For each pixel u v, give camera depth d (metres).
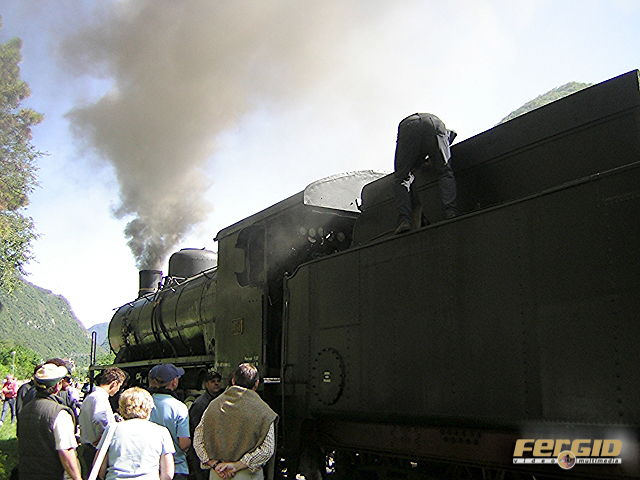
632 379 3.26
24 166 29.23
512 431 4.04
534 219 3.96
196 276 11.05
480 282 4.27
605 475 3.42
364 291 5.42
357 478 5.80
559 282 3.73
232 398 4.07
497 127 5.11
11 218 28.59
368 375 5.21
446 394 4.41
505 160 5.00
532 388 3.79
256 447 3.96
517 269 4.02
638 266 3.32
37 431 4.23
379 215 6.20
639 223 3.36
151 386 4.99
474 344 4.24
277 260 7.26
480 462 4.25
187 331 10.39
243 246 7.57
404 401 4.79
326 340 5.83
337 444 5.76
